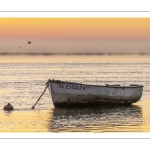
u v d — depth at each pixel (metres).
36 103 41.91
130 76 94.81
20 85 69.44
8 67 142.38
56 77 91.56
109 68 134.75
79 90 38.47
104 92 39.38
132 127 31.14
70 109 38.91
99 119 34.38
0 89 62.06
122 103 40.50
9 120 34.00
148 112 38.12
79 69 128.38
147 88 64.94
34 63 187.12
